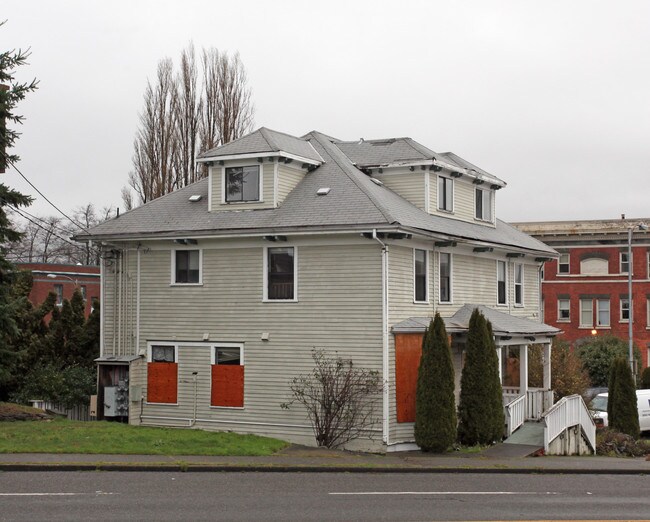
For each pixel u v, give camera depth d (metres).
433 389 23.78
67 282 61.47
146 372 28.09
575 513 13.86
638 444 29.14
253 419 26.31
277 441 23.44
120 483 15.76
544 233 57.03
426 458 22.03
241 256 26.89
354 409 24.75
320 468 18.86
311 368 25.53
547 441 24.58
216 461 18.64
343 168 28.11
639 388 43.03
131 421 27.69
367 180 28.53
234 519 12.43
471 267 30.30
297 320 25.86
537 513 13.77
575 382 35.44
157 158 42.44
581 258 56.88
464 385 25.36
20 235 26.02
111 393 27.73
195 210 28.48
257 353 26.41
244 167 27.52
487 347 25.38
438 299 27.77
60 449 18.80
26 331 31.00
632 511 14.22
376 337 24.72
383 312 24.62
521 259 34.53
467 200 31.94
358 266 25.09
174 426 27.48
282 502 14.11
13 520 12.07
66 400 28.95
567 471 20.67
